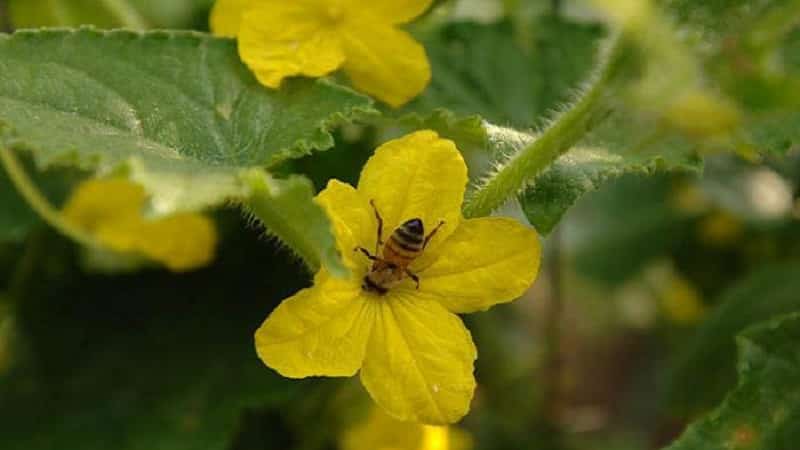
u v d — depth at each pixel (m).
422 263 0.17
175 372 0.24
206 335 0.24
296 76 0.19
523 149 0.18
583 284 0.37
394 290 0.17
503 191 0.18
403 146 0.17
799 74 0.18
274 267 0.25
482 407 0.31
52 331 0.25
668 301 0.36
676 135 0.17
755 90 0.16
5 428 0.24
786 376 0.19
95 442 0.23
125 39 0.18
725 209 0.31
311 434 0.26
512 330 0.36
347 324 0.17
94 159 0.16
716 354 0.27
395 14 0.19
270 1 0.19
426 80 0.19
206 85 0.18
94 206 0.24
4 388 0.24
